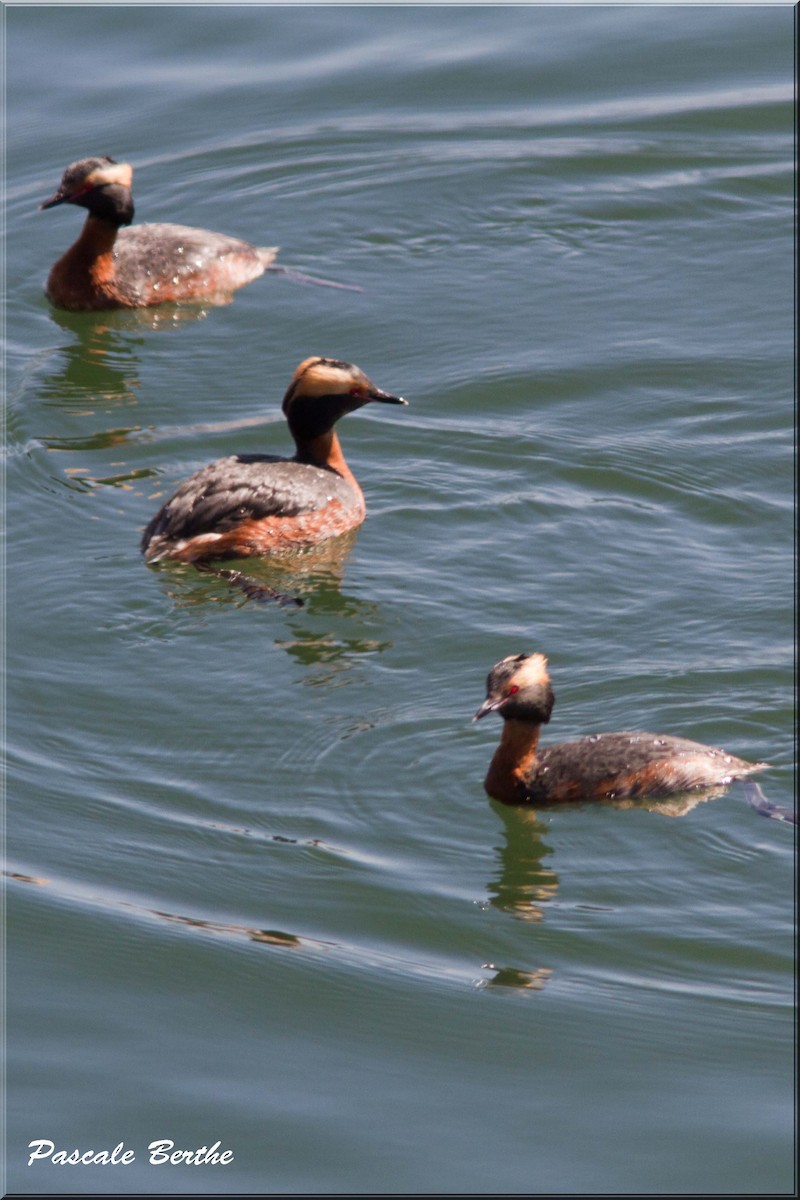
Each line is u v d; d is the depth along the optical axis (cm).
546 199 2741
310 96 3030
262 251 2592
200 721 1602
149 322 2447
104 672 1677
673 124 2927
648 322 2389
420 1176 1132
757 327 2362
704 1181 1125
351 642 1714
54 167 2841
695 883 1374
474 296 2478
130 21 3256
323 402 1934
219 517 1858
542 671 1462
